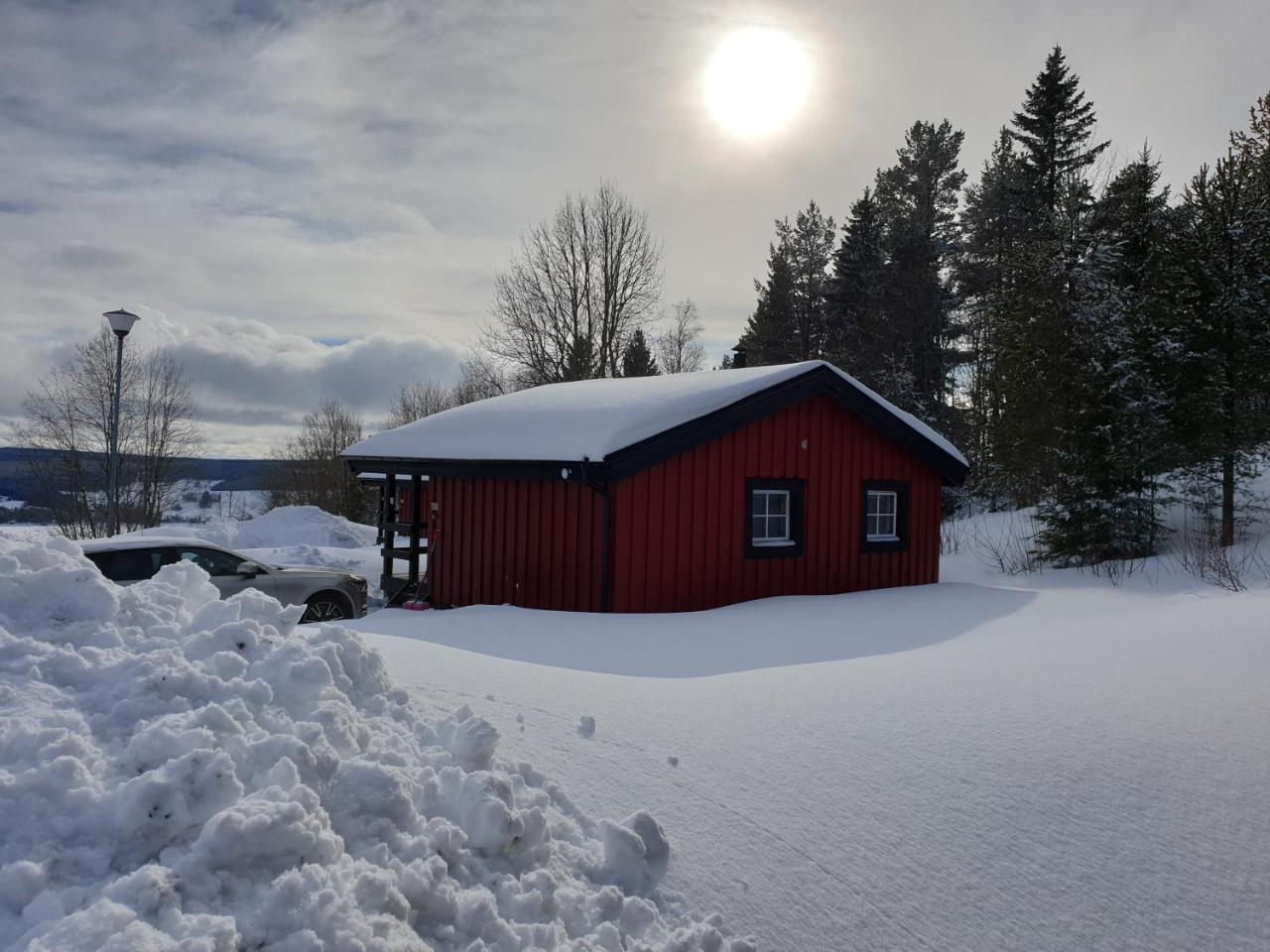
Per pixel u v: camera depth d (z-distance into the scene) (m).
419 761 3.61
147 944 2.18
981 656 6.62
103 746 3.06
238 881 2.55
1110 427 16.69
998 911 3.23
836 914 3.19
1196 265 17.03
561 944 2.85
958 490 29.09
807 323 45.75
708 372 14.02
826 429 12.97
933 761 4.22
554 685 5.23
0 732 2.91
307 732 3.32
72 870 2.51
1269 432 16.59
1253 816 3.82
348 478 42.25
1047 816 3.77
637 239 38.09
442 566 13.77
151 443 33.97
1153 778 4.10
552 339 38.28
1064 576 15.32
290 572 10.77
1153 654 6.47
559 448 11.03
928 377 36.22
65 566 4.07
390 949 2.53
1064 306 18.94
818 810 3.76
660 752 4.25
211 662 3.70
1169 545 17.03
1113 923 3.21
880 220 43.41
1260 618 7.73
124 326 18.02
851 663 6.34
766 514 12.52
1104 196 28.42
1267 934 3.18
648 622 9.27
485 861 3.11
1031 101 34.59
